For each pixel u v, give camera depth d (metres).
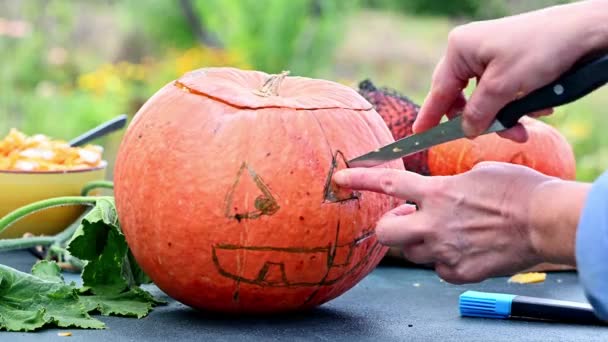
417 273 1.45
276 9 3.75
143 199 1.11
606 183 0.92
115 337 1.07
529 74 0.95
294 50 3.78
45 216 1.45
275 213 1.08
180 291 1.14
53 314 1.10
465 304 1.20
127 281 1.22
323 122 1.11
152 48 4.26
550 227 0.96
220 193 1.08
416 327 1.14
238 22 3.77
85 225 1.18
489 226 1.00
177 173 1.09
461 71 1.01
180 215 1.09
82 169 1.47
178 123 1.11
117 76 3.82
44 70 3.84
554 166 1.55
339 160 1.10
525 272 1.45
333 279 1.13
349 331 1.12
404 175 1.04
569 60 0.95
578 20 0.95
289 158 1.09
